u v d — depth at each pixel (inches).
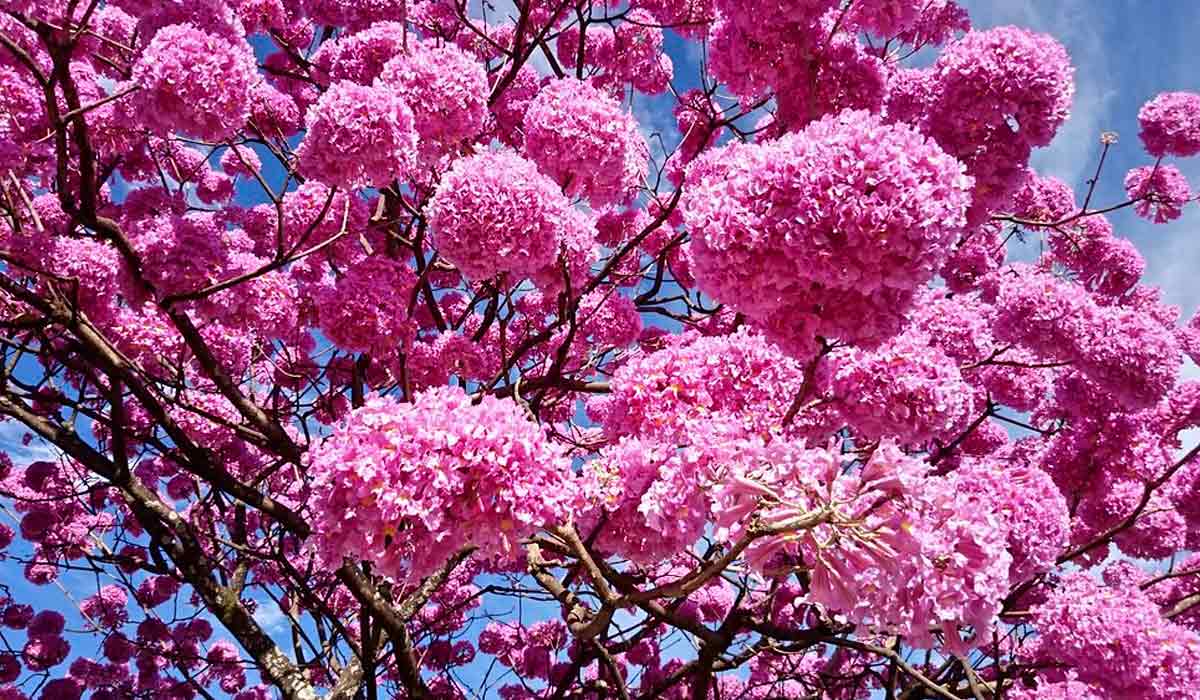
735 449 87.4
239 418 210.7
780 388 122.0
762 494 83.0
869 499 77.9
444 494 85.2
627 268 261.4
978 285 294.8
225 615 192.7
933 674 229.3
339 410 254.2
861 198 81.6
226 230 267.4
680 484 97.6
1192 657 142.3
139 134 209.2
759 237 85.1
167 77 139.3
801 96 167.9
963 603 78.4
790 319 95.0
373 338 159.2
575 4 255.6
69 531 287.9
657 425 116.9
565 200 148.6
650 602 151.5
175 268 157.9
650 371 121.3
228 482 177.5
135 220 232.2
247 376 219.9
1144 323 195.6
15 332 188.5
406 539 88.9
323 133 138.4
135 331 177.9
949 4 255.4
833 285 86.6
